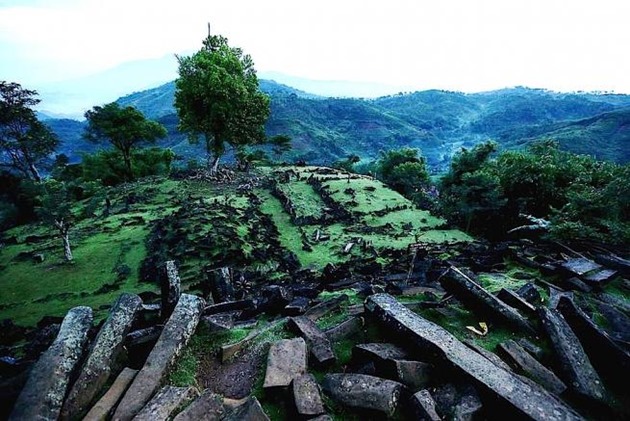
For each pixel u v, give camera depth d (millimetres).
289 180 43312
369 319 6309
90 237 27984
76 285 21016
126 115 52656
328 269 14586
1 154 55625
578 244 12547
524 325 6000
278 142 65062
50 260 24469
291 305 7594
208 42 42344
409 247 23406
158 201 36062
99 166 55750
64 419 4301
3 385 4898
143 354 5996
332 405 4391
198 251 23000
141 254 24391
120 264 23203
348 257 24406
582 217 15609
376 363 5035
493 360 5043
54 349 5000
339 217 33250
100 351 5172
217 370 5668
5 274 22938
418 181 54062
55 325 9867
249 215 31547
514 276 9461
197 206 31203
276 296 7973
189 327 6051
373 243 27047
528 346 5539
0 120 47531
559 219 16047
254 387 5098
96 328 7047
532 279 9086
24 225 36938
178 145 176625
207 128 40875
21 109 48438
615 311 6797
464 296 6738
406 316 5715
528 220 26312
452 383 4539
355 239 27438
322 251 25828
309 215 33281
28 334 14984
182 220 27406
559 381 4820
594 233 13602
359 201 37250
